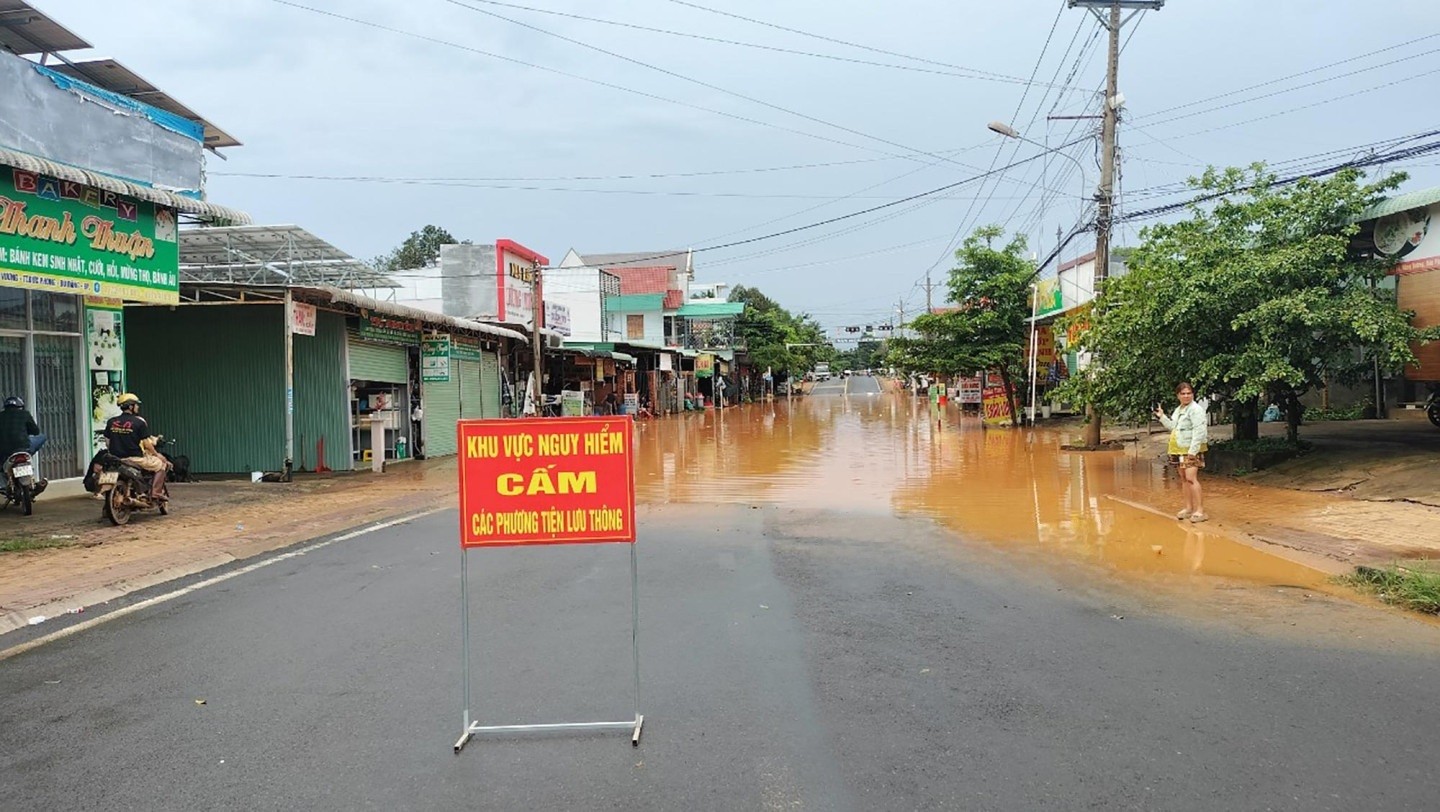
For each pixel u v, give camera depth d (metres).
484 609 6.59
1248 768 3.84
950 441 24.14
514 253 31.55
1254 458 14.02
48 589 7.24
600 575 7.71
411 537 9.84
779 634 5.90
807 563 8.24
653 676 5.10
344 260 20.92
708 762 3.97
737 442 25.05
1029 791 3.66
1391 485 11.23
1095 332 15.12
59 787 3.79
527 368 29.31
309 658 5.49
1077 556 8.48
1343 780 3.72
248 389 17.72
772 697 4.75
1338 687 4.80
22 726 4.46
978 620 6.21
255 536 9.95
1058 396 16.17
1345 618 6.20
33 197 10.83
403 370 20.25
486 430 4.40
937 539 9.48
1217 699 4.65
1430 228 12.17
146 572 7.93
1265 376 12.11
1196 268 13.20
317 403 17.73
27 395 12.04
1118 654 5.41
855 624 6.13
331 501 13.11
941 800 3.60
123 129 12.41
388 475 17.11
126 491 10.58
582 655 5.49
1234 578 7.49
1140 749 4.04
